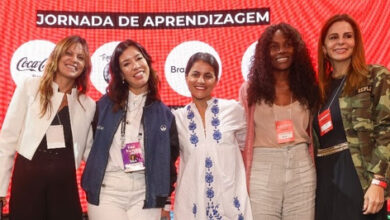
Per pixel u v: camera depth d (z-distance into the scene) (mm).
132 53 2793
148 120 2795
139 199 2730
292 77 2885
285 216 2754
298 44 2857
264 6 4242
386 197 2490
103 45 4223
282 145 2764
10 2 4133
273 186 2729
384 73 2582
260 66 2865
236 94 4223
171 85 4246
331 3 4211
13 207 2656
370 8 4148
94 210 2686
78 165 2836
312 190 2746
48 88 2707
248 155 2844
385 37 4125
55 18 4180
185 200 2799
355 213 2564
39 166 2654
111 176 2717
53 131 2699
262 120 2836
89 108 2867
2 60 4090
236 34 4246
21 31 4129
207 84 2842
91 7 4223
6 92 4078
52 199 2674
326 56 2861
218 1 4254
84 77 2871
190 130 2857
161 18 4254
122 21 4242
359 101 2598
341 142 2656
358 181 2564
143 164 2721
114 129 2738
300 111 2832
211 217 2764
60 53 2750
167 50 4250
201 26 4254
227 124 2865
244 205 2760
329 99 2770
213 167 2791
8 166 2703
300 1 4230
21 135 2734
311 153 2836
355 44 2691
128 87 2879
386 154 2486
